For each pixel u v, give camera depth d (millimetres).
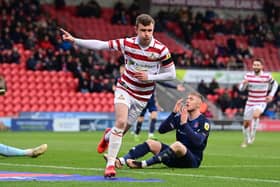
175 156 33969
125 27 116250
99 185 26500
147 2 120688
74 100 98188
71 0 116875
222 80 105812
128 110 30891
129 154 33781
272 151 54344
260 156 48031
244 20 126438
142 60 30859
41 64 98625
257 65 63094
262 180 30094
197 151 34719
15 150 37469
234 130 101312
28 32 101000
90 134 81250
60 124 91250
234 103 103812
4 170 32781
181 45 117000
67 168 34531
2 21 99812
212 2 129625
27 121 89188
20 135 76750
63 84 98625
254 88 63031
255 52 122188
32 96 96312
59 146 56125
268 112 105688
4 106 94125
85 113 94125
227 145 62688
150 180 28641
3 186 25625
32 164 36406
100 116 95062
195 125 34688
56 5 113188
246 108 63312
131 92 30969
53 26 103688
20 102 95312
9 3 102875
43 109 96500
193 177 30422
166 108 99875
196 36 120062
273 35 126750
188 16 120625
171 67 31219
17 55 97250
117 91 31062
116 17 116000
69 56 100000
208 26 122750
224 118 102250
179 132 34625
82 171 32938
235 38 123375
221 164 39812
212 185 27500
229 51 116000
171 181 28500
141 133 86062
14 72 96438
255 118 63281
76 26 111062
